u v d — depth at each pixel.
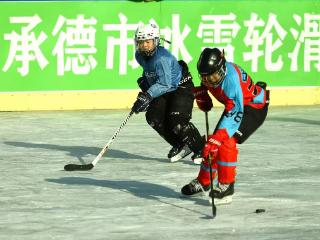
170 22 29.69
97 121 27.34
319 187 17.62
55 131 25.33
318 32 30.81
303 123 27.03
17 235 13.76
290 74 30.73
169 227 14.27
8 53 28.98
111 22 29.45
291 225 14.41
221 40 30.12
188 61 29.89
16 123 26.81
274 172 19.28
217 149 14.98
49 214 15.19
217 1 29.97
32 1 28.95
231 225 14.40
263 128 26.02
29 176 18.72
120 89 29.75
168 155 20.58
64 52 29.28
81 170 19.08
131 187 17.55
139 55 19.36
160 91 19.16
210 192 15.72
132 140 23.91
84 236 13.70
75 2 29.19
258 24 30.34
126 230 14.07
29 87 29.25
